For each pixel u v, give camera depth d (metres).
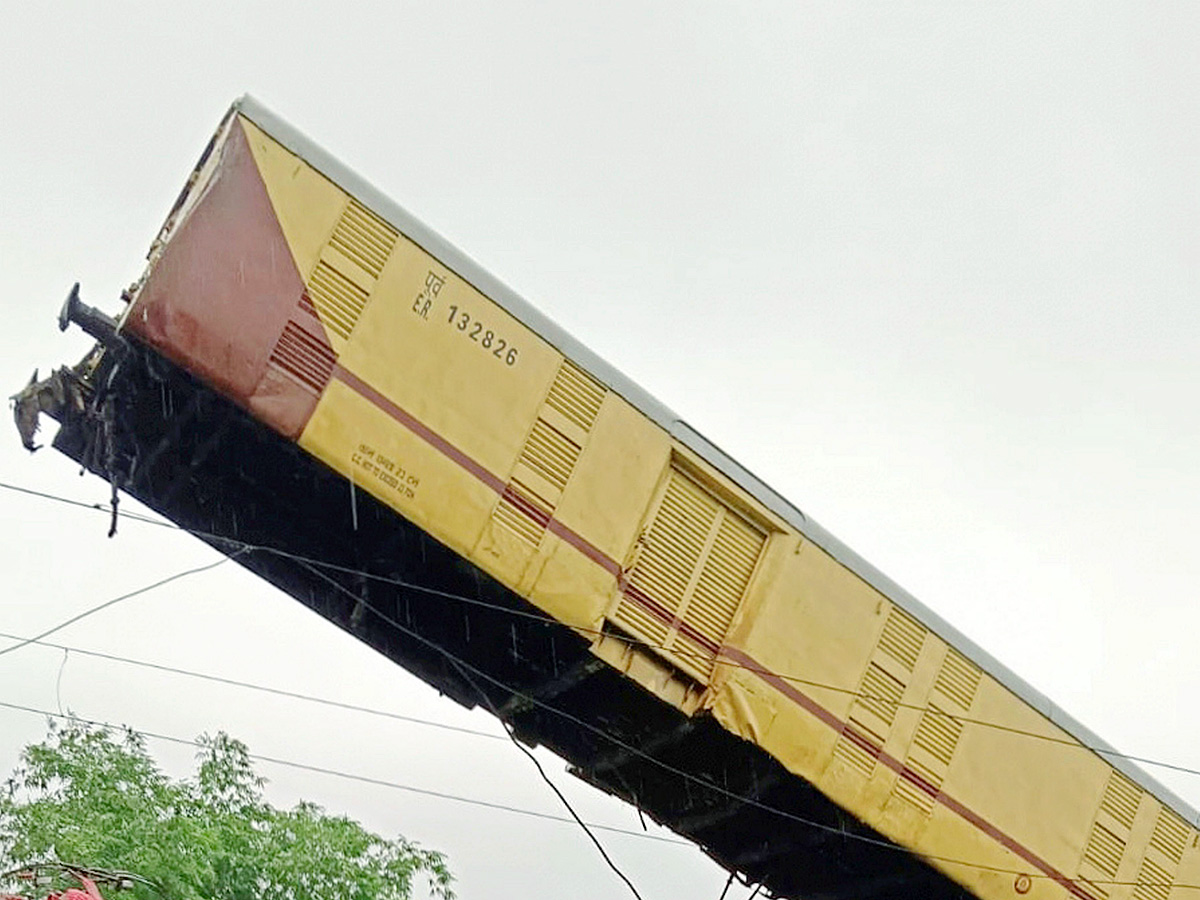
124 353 11.23
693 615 12.55
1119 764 15.06
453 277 11.72
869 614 13.32
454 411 11.61
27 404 11.58
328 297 11.23
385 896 17.72
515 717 14.30
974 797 14.01
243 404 10.99
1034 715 14.44
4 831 16.08
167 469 12.37
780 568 12.79
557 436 11.99
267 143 11.13
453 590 12.61
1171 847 15.34
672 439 12.43
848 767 13.24
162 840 16.12
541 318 12.04
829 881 15.45
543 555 11.87
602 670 12.56
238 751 18.25
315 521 12.55
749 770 13.61
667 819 15.17
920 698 13.65
